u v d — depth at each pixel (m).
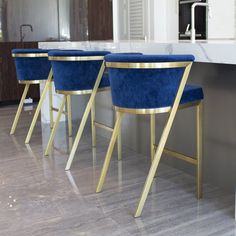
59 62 3.12
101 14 6.82
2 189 2.80
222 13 5.96
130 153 3.58
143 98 2.22
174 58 2.14
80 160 3.42
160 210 2.42
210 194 2.63
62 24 6.73
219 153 2.71
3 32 6.39
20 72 4.14
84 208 2.47
